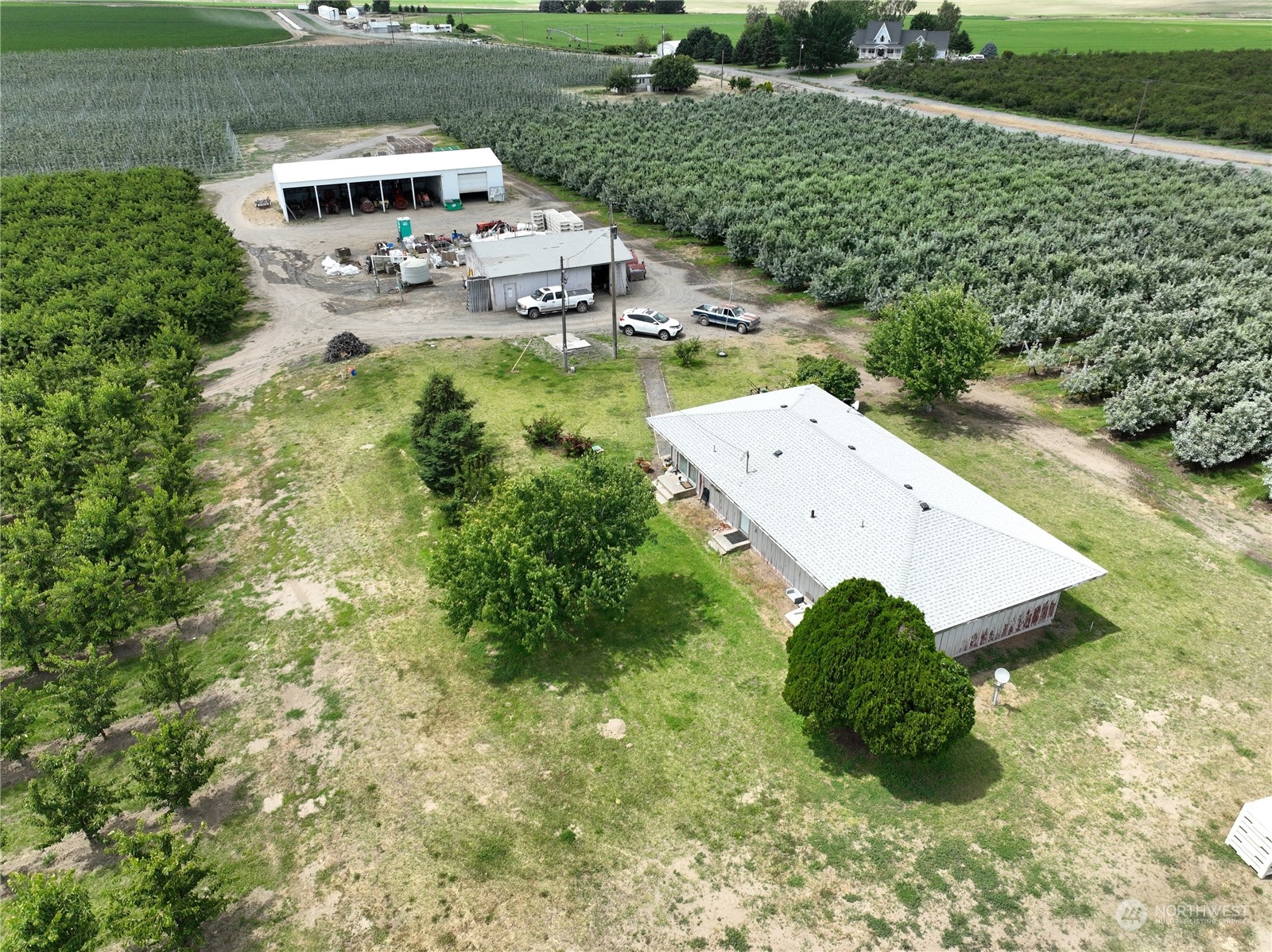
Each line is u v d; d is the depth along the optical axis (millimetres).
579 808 23578
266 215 88125
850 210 73938
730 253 71375
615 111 127625
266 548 36594
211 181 100500
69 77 164875
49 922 17844
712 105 129875
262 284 69562
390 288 68250
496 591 27250
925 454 39812
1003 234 65812
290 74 168000
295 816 23828
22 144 114125
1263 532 34750
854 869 21547
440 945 20109
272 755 25953
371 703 27797
